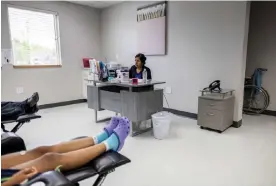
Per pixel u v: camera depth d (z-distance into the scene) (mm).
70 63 4758
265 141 2541
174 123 3336
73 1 4508
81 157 1221
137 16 4285
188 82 3641
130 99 2672
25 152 1215
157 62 4094
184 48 3611
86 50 5043
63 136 2773
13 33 3889
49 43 4422
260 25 3789
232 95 3039
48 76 4406
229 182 1701
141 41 4289
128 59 4672
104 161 1250
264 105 3867
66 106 4625
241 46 2918
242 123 3303
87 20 4969
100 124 3299
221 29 3102
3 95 3807
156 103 2871
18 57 4012
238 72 2992
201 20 3320
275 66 3719
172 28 3740
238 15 2895
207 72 3359
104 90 3170
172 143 2514
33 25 4141
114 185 1673
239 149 2316
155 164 2008
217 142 2523
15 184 864
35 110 2242
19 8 3865
